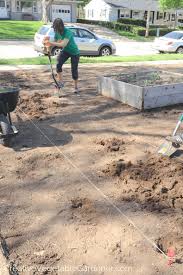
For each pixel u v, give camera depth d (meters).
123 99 8.65
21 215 4.15
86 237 3.80
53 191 4.67
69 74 12.40
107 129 6.95
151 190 4.70
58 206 4.34
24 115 7.66
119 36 38.22
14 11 51.31
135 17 56.97
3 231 3.87
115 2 55.34
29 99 8.80
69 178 5.00
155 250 3.63
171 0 39.56
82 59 16.11
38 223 4.02
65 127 7.00
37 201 4.44
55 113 7.83
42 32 18.38
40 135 6.57
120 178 5.00
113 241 3.75
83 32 19.83
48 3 41.31
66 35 8.65
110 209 4.29
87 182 4.90
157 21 58.41
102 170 5.21
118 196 4.57
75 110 8.08
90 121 7.39
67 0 50.66
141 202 4.44
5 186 4.77
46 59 15.62
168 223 4.05
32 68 13.55
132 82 8.93
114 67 14.41
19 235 3.82
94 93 9.61
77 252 3.59
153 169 5.23
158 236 3.84
